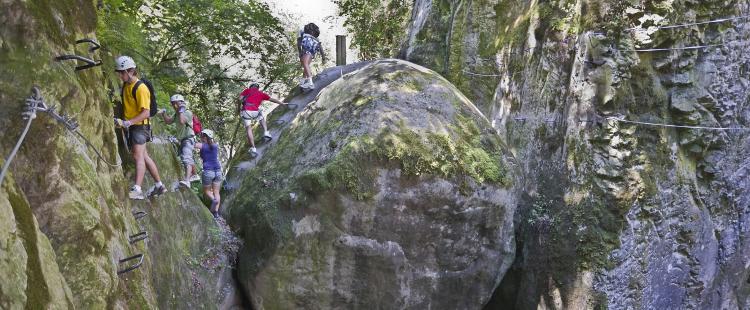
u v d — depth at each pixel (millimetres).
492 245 10219
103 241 4629
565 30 11539
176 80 12883
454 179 9578
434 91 10586
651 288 10922
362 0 21422
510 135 12930
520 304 11867
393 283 9648
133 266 5008
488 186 9836
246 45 15391
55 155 4352
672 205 10953
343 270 9492
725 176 11453
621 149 10586
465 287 10148
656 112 10750
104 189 5211
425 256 9758
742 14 11148
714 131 11102
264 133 11719
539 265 11430
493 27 14367
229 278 9750
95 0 6699
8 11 4148
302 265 9484
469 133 10258
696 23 10539
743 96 11344
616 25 10500
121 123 6492
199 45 13977
